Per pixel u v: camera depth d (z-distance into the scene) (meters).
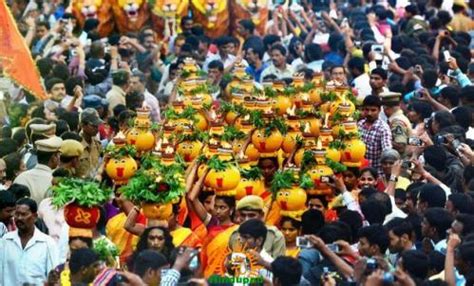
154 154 27.30
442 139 31.09
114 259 23.69
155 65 43.50
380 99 32.53
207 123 30.86
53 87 36.34
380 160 30.05
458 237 23.70
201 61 44.88
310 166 27.52
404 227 24.80
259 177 27.00
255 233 23.89
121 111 34.50
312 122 29.64
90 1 48.38
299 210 26.05
